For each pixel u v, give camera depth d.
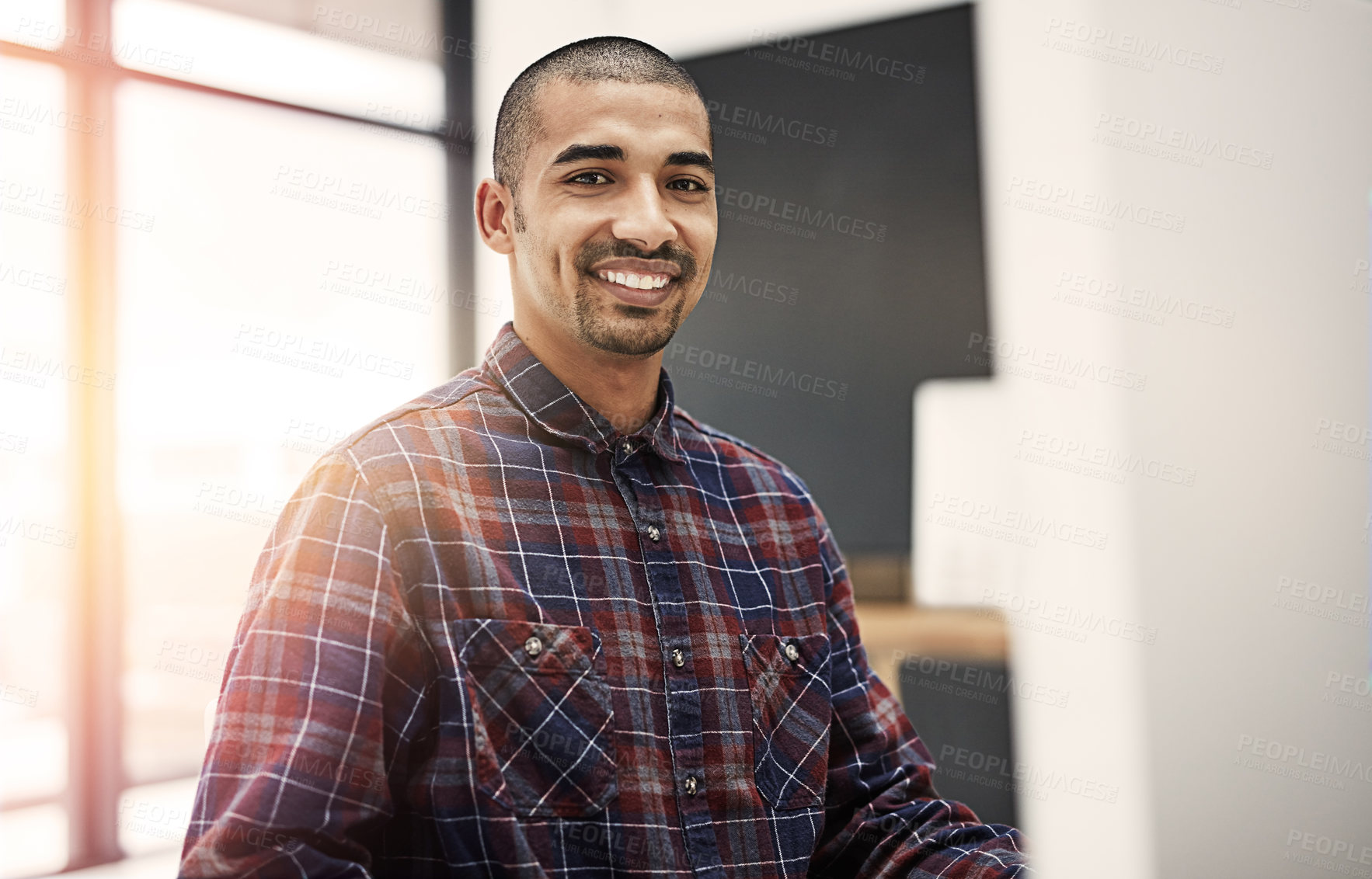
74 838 2.97
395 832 0.97
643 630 1.06
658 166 1.08
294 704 0.90
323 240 3.49
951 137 3.23
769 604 1.19
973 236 3.18
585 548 1.07
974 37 3.19
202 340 3.26
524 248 1.12
